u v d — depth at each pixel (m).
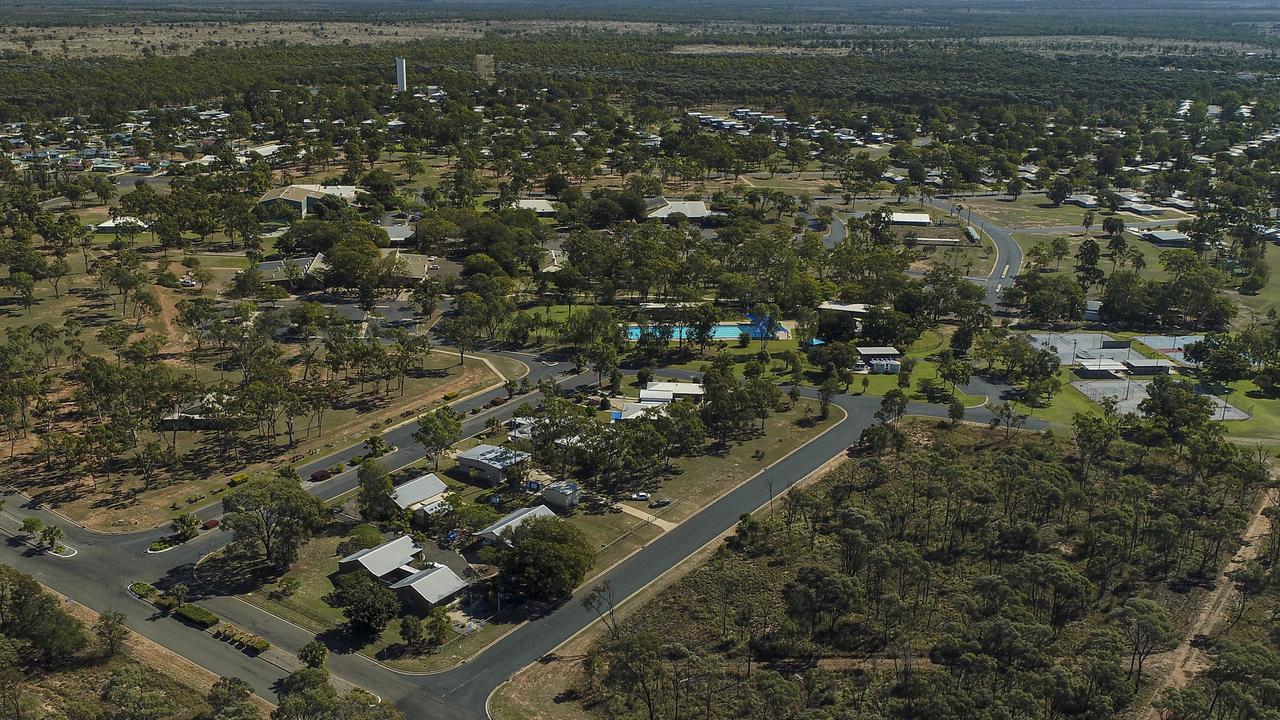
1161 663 144.38
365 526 176.12
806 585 162.38
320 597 160.75
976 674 137.00
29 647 143.12
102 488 192.88
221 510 185.50
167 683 137.12
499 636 151.88
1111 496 190.12
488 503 191.50
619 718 132.88
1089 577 165.75
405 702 136.00
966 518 184.75
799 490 186.62
